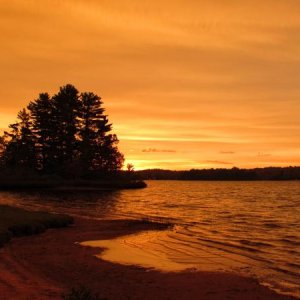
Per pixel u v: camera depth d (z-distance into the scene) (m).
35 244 19.83
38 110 98.56
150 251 19.09
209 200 67.75
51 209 42.41
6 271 13.50
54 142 97.25
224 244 21.53
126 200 59.88
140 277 13.88
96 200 57.62
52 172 96.31
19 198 58.72
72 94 97.69
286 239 23.91
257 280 13.79
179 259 17.31
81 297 9.16
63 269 14.58
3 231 20.48
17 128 103.44
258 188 142.88
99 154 95.69
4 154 104.56
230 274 14.58
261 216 39.75
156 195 79.31
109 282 13.03
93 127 97.62
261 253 19.05
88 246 19.95
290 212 45.12
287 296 11.95
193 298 11.59
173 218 36.06
